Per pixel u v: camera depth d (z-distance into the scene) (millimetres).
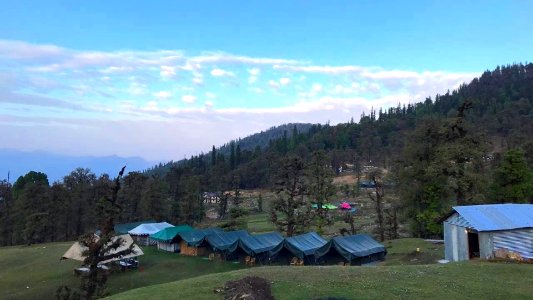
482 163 62906
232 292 22125
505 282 25188
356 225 102875
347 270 28672
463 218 37625
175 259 62875
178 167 146750
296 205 70875
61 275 51469
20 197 96188
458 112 64438
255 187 194375
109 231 40406
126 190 110188
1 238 101188
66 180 105750
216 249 63156
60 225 97312
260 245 60625
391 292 22828
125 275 52469
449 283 24766
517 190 62906
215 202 169625
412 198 66438
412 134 68000
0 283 50656
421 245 58344
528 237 36344
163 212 109688
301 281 25172
